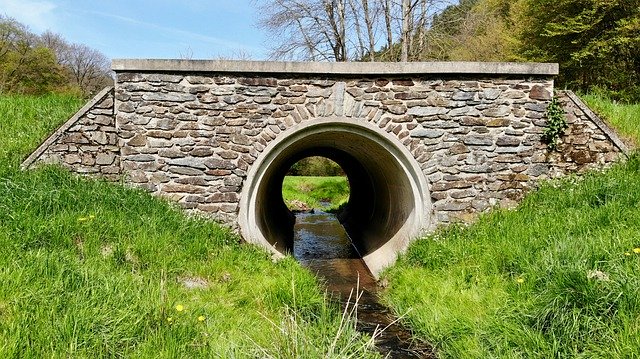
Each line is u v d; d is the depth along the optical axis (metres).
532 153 7.42
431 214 7.37
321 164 33.81
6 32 30.88
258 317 4.69
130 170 7.07
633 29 14.21
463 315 4.73
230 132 7.12
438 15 18.55
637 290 3.63
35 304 3.57
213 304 4.64
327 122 7.17
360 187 13.56
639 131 7.54
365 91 7.22
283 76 7.13
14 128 7.80
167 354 3.36
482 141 7.35
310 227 14.15
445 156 7.33
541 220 6.03
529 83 7.36
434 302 5.28
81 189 6.33
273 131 7.16
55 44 41.12
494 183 7.40
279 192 14.15
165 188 7.12
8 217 5.16
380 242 9.38
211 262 5.78
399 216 8.66
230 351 3.49
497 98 7.33
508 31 19.89
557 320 3.84
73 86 33.91
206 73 7.05
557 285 4.06
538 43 17.19
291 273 5.84
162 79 7.02
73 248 5.00
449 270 5.89
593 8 14.71
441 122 7.29
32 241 4.80
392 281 6.63
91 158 6.99
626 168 6.84
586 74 16.41
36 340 3.15
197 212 7.14
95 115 6.99
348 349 3.84
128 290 4.13
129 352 3.42
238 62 7.00
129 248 5.32
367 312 5.93
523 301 4.41
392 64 7.12
